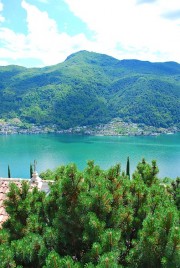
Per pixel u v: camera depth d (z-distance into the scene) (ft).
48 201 36.60
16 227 33.37
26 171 400.26
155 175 46.88
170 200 43.39
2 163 443.73
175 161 452.76
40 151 537.65
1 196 46.68
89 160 40.98
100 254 28.32
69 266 26.66
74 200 32.76
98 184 33.01
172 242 27.91
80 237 31.73
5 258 27.89
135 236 34.96
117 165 40.88
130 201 36.50
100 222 30.63
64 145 617.62
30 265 31.22
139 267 29.78
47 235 31.50
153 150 550.36
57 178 41.96
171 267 27.32
